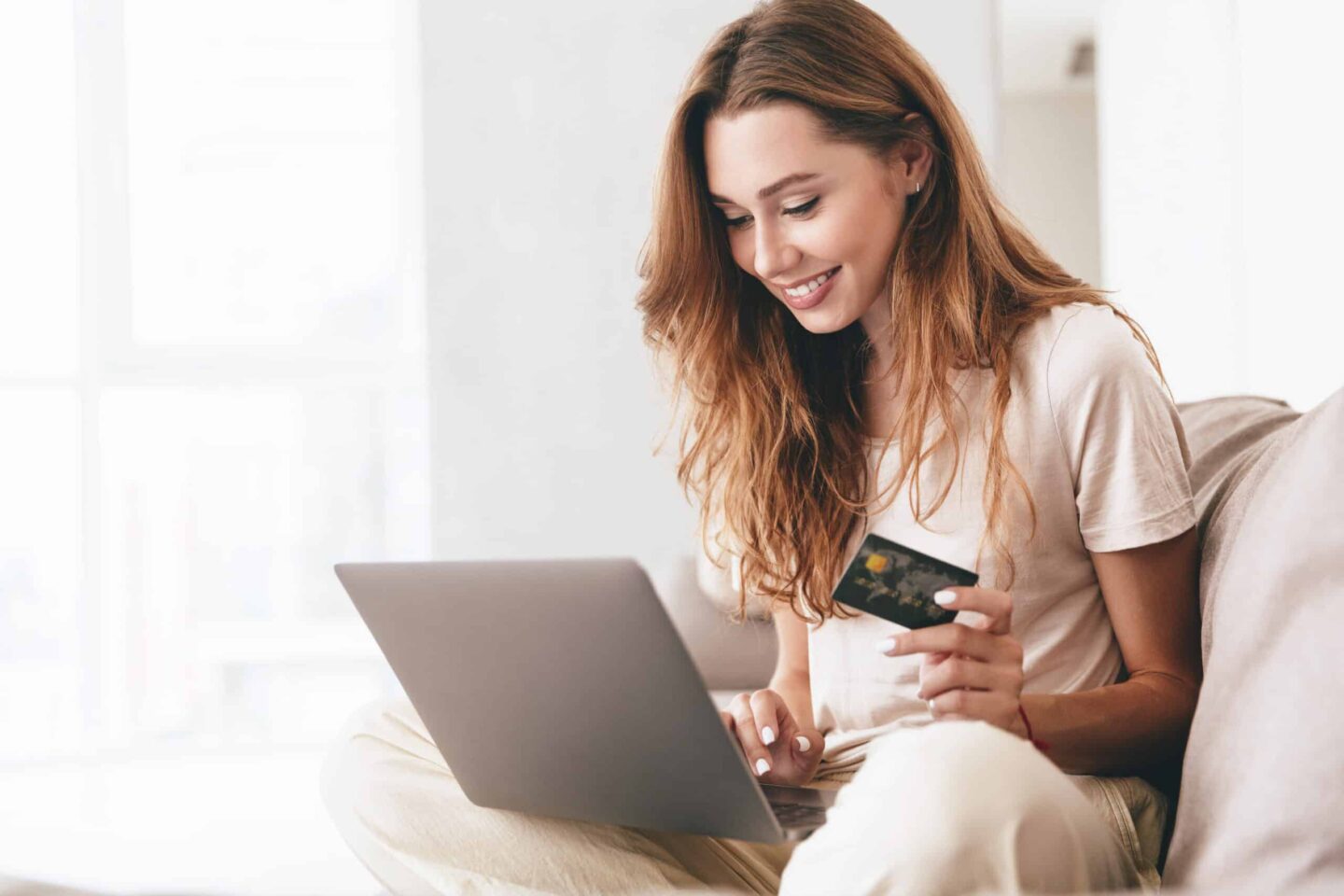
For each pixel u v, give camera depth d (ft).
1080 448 3.88
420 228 12.59
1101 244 13.28
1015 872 2.52
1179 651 3.86
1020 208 13.33
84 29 13.32
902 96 4.11
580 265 12.26
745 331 4.59
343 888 5.88
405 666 3.49
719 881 3.65
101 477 13.15
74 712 13.04
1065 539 3.99
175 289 13.52
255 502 13.47
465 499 12.22
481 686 3.34
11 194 13.24
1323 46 10.73
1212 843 2.89
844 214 4.02
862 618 4.17
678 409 4.91
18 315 13.20
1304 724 2.79
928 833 2.53
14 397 13.12
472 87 12.30
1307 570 3.02
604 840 3.56
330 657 13.44
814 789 3.69
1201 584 3.78
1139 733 3.58
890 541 3.39
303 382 13.50
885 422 4.42
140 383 13.35
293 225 13.66
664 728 3.04
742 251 4.33
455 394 12.26
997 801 2.53
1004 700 3.35
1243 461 4.16
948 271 4.09
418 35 12.34
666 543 12.09
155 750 12.70
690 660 2.86
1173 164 12.83
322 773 3.99
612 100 12.29
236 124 13.62
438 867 3.58
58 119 13.33
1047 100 13.39
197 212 13.57
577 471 12.17
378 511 13.60
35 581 13.08
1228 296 12.42
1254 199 11.96
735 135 4.05
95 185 13.32
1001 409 3.91
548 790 3.48
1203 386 12.76
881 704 4.10
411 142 13.64
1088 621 4.01
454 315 12.27
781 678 4.85
